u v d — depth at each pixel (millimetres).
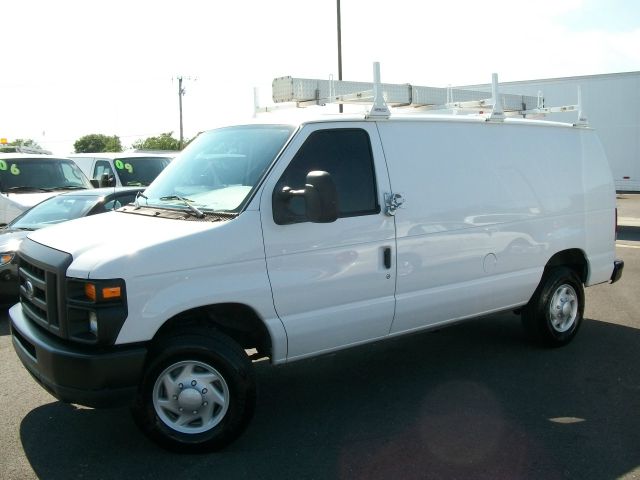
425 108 6395
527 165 5734
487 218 5332
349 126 4586
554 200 5934
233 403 3957
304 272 4258
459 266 5152
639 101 22188
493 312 5574
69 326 3713
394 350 6172
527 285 5730
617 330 6766
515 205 5570
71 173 12297
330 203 3885
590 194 6336
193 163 4805
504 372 5473
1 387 5254
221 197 4270
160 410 3902
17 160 11656
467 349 6156
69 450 4070
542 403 4762
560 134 6145
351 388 5160
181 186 4645
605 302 8062
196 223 4055
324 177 3867
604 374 5391
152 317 3717
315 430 4344
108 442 4180
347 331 4516
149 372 3814
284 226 4160
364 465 3824
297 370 5637
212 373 3953
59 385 3727
